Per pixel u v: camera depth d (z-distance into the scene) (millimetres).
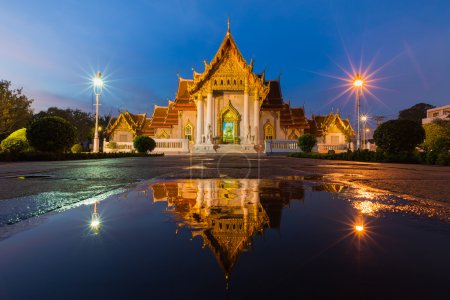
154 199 3355
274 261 1360
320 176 6840
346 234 1853
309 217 2389
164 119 55969
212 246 1596
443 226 2080
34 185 4836
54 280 1155
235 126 44562
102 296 1003
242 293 1013
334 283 1112
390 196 3623
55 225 2119
